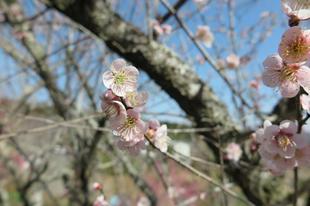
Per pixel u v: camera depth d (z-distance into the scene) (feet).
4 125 13.73
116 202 16.44
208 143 9.48
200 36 11.32
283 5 4.60
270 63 4.71
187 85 9.00
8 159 17.39
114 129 5.03
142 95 5.02
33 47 12.61
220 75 9.41
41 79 13.43
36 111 16.06
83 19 8.87
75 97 12.94
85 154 13.66
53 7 8.99
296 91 4.65
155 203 13.89
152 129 5.59
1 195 18.81
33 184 16.26
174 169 20.92
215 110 9.11
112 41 8.90
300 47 4.48
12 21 12.82
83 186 13.85
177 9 9.61
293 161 5.45
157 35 9.75
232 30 11.56
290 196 9.69
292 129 5.23
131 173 13.99
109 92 4.90
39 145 17.63
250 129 9.04
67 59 13.21
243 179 9.51
